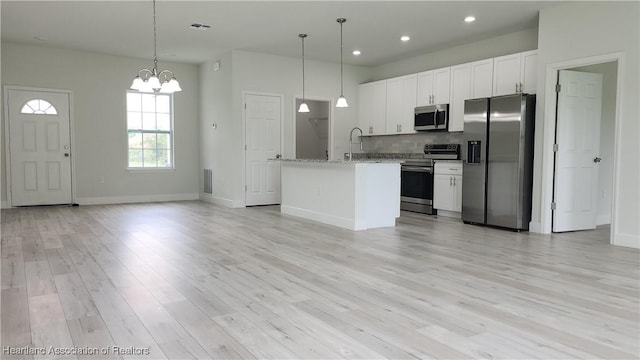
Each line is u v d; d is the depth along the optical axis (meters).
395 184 5.91
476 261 4.03
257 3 5.18
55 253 4.26
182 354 2.18
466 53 7.07
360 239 5.02
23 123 7.47
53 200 7.78
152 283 3.32
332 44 7.14
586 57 4.90
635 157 4.54
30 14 5.61
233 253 4.30
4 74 7.26
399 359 2.13
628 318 2.66
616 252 4.39
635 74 4.50
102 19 5.84
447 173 6.73
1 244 4.65
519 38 6.29
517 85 5.97
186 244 4.70
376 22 5.89
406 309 2.80
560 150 5.37
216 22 5.96
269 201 8.14
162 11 5.48
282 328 2.50
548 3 5.12
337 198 5.91
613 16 4.65
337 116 8.69
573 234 5.37
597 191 5.93
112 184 8.26
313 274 3.59
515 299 3.00
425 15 5.60
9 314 2.69
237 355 2.17
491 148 5.76
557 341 2.34
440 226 5.92
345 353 2.19
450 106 6.95
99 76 8.02
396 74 8.45
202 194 8.96
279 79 8.05
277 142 8.13
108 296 3.03
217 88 8.17
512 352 2.21
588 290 3.20
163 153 8.79
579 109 5.46
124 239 4.95
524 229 5.56
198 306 2.85
